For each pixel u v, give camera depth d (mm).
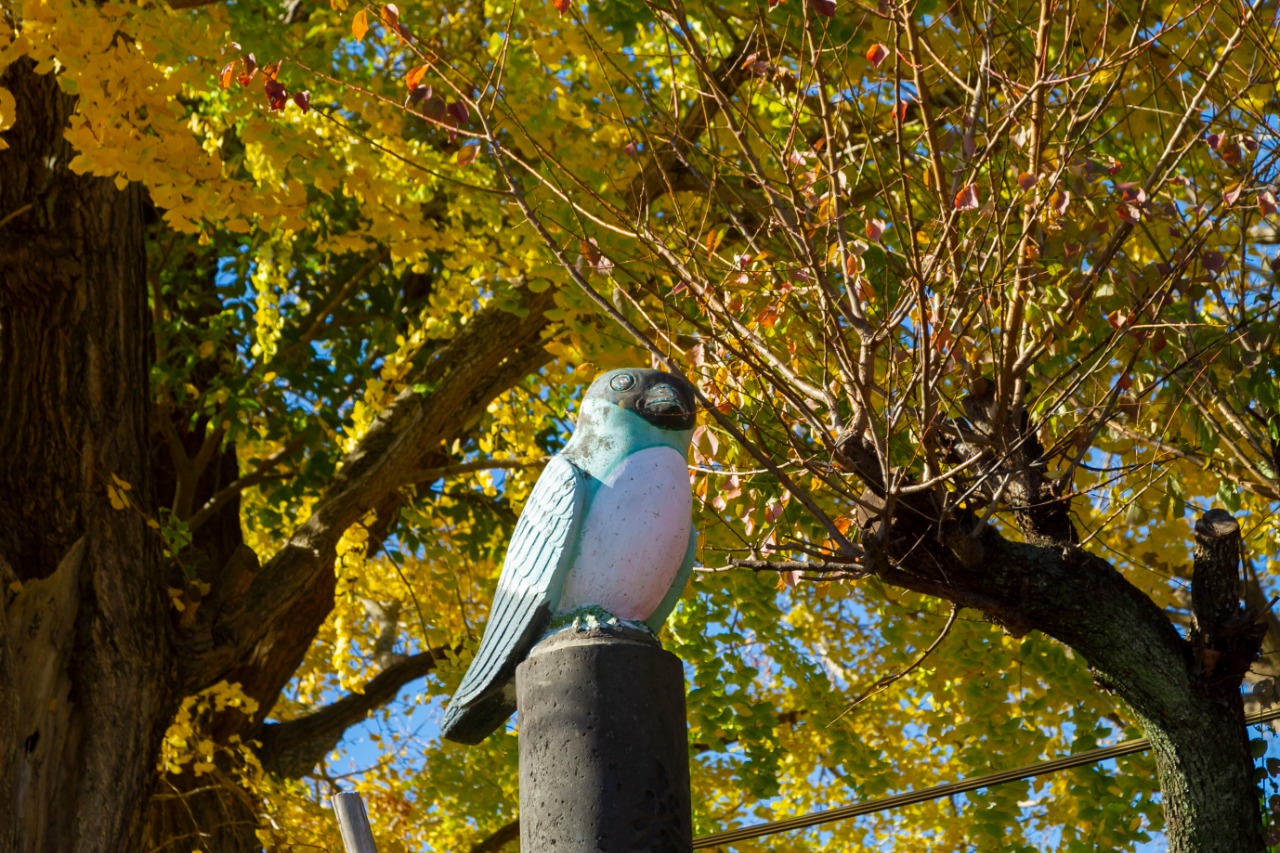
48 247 9258
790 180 6051
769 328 6848
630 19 7816
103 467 9281
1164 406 7742
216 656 9555
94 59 7391
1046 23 5844
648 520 4664
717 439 6402
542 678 4504
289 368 13055
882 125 7988
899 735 12258
